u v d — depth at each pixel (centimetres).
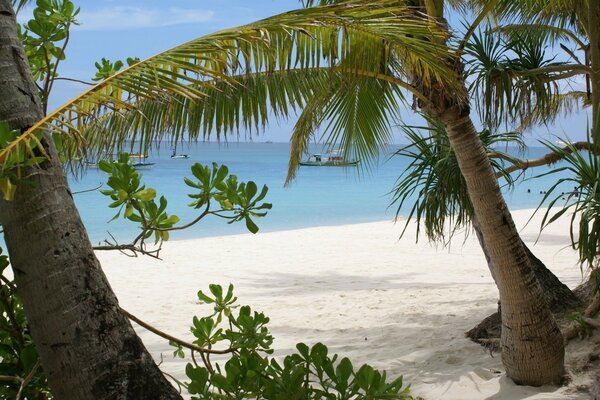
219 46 246
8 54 210
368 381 221
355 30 349
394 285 1023
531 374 485
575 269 1074
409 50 357
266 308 875
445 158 537
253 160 7381
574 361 519
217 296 277
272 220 2417
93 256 214
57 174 211
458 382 525
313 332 746
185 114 413
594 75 551
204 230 2112
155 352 683
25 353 221
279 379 227
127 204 235
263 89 428
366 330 738
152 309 884
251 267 1231
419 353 625
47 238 205
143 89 220
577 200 426
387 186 4022
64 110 202
